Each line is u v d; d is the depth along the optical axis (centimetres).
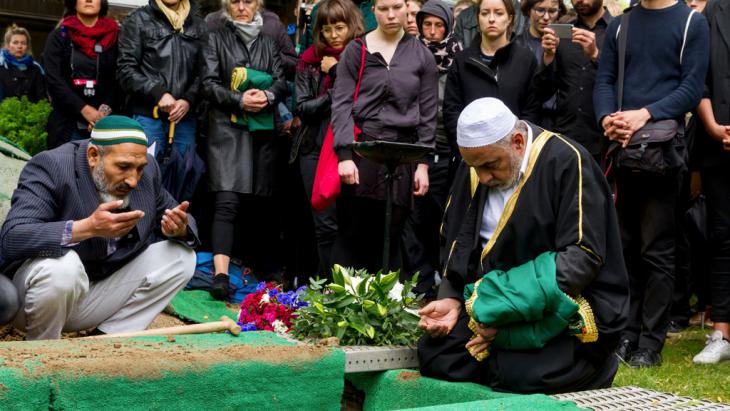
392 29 523
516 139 364
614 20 516
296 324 409
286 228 675
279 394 359
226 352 351
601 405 316
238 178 609
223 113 612
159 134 614
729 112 508
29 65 720
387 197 449
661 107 480
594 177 362
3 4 913
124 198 431
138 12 629
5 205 479
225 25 628
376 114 515
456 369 374
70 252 405
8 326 473
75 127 638
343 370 377
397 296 420
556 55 549
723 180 514
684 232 596
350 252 523
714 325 513
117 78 620
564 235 356
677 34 488
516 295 347
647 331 498
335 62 585
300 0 736
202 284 616
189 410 336
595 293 361
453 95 571
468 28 680
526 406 308
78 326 448
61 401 307
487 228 379
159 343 368
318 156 586
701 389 436
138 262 447
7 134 639
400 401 382
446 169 607
